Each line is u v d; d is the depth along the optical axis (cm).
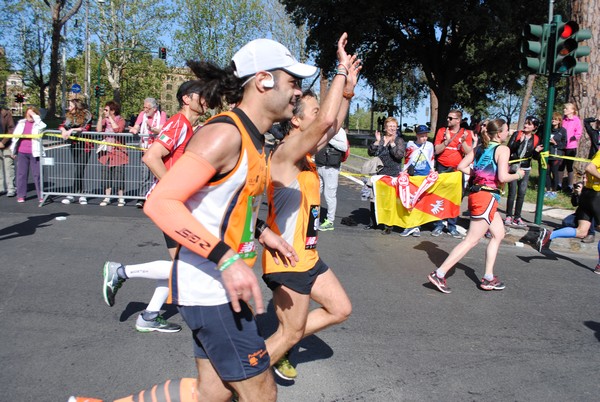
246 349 221
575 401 350
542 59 807
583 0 1197
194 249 198
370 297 533
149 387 339
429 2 2458
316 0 2678
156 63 5462
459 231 852
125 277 401
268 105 225
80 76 6138
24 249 631
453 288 577
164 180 200
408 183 791
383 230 825
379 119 3122
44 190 921
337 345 417
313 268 316
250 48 224
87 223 778
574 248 774
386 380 365
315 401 334
